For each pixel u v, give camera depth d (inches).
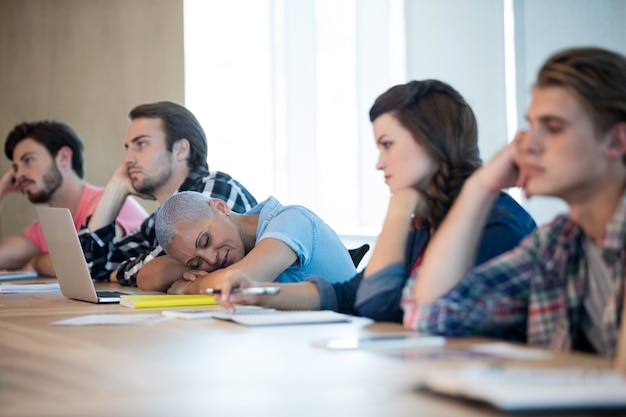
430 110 92.9
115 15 238.8
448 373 51.9
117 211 177.9
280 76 231.3
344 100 216.4
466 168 93.0
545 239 72.1
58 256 129.1
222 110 239.3
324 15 220.7
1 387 58.0
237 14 237.3
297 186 227.3
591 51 65.8
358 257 142.7
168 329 85.7
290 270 122.7
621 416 44.5
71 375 62.0
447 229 77.2
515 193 176.7
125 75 238.4
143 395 54.4
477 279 74.7
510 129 181.2
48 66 245.4
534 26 176.4
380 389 53.4
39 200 205.5
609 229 64.6
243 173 237.3
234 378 58.7
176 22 234.4
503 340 76.7
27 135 204.2
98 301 121.8
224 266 127.3
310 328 82.7
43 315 105.0
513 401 44.4
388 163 94.6
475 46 187.9
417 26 200.1
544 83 66.3
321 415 47.5
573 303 70.5
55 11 244.5
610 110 64.4
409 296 78.5
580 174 65.4
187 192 130.0
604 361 59.4
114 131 239.5
